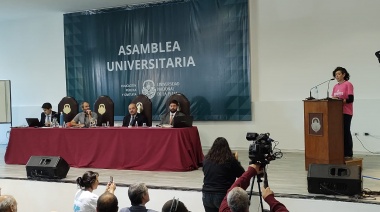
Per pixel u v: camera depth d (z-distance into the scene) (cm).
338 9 635
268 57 687
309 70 658
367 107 619
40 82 878
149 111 626
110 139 548
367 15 617
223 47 714
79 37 829
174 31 751
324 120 443
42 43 872
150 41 772
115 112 809
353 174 361
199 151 545
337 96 500
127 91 797
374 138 616
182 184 436
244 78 701
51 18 859
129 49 790
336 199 352
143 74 782
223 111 719
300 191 385
